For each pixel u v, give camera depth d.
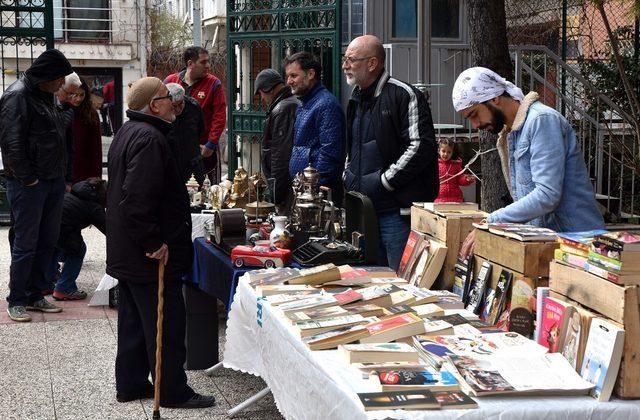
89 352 5.96
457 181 8.33
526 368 2.84
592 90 9.23
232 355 4.41
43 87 6.54
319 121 6.05
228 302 4.61
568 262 3.00
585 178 3.82
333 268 4.12
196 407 4.87
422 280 4.08
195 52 9.09
